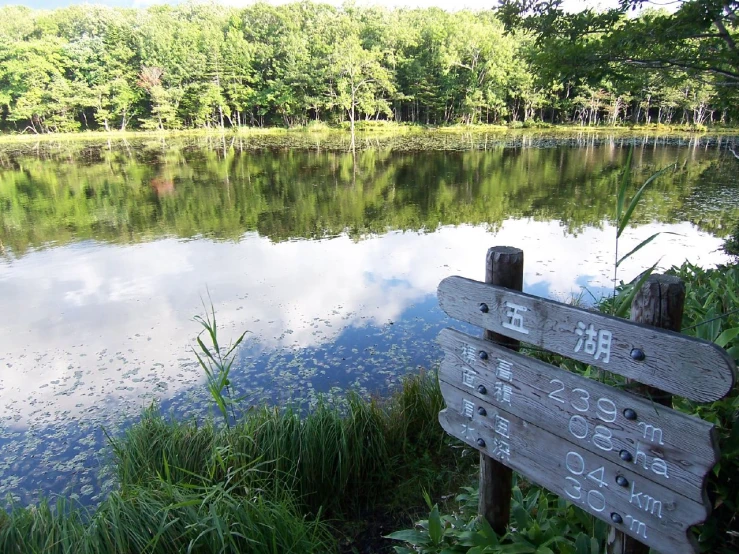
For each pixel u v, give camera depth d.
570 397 1.23
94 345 4.77
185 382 4.05
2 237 8.93
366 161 18.19
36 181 14.86
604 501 1.19
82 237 8.86
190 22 41.47
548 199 11.23
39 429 3.48
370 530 2.47
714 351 0.93
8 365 4.41
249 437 2.53
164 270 6.96
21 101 31.05
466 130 34.06
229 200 11.79
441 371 1.62
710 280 2.74
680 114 35.62
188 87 34.00
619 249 7.49
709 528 1.46
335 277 6.52
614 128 33.91
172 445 2.66
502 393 1.42
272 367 4.18
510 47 34.25
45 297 6.06
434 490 2.68
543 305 1.25
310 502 2.59
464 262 7.05
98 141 28.38
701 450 0.98
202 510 1.95
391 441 2.92
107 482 2.84
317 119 36.31
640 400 1.08
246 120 39.34
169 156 20.67
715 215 9.38
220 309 5.53
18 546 1.86
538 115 41.22
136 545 1.85
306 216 10.14
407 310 5.37
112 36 34.72
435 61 34.84
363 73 34.28
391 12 44.44
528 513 1.77
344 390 3.78
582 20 4.71
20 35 37.44
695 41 4.90
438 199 11.50
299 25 37.69
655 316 1.08
